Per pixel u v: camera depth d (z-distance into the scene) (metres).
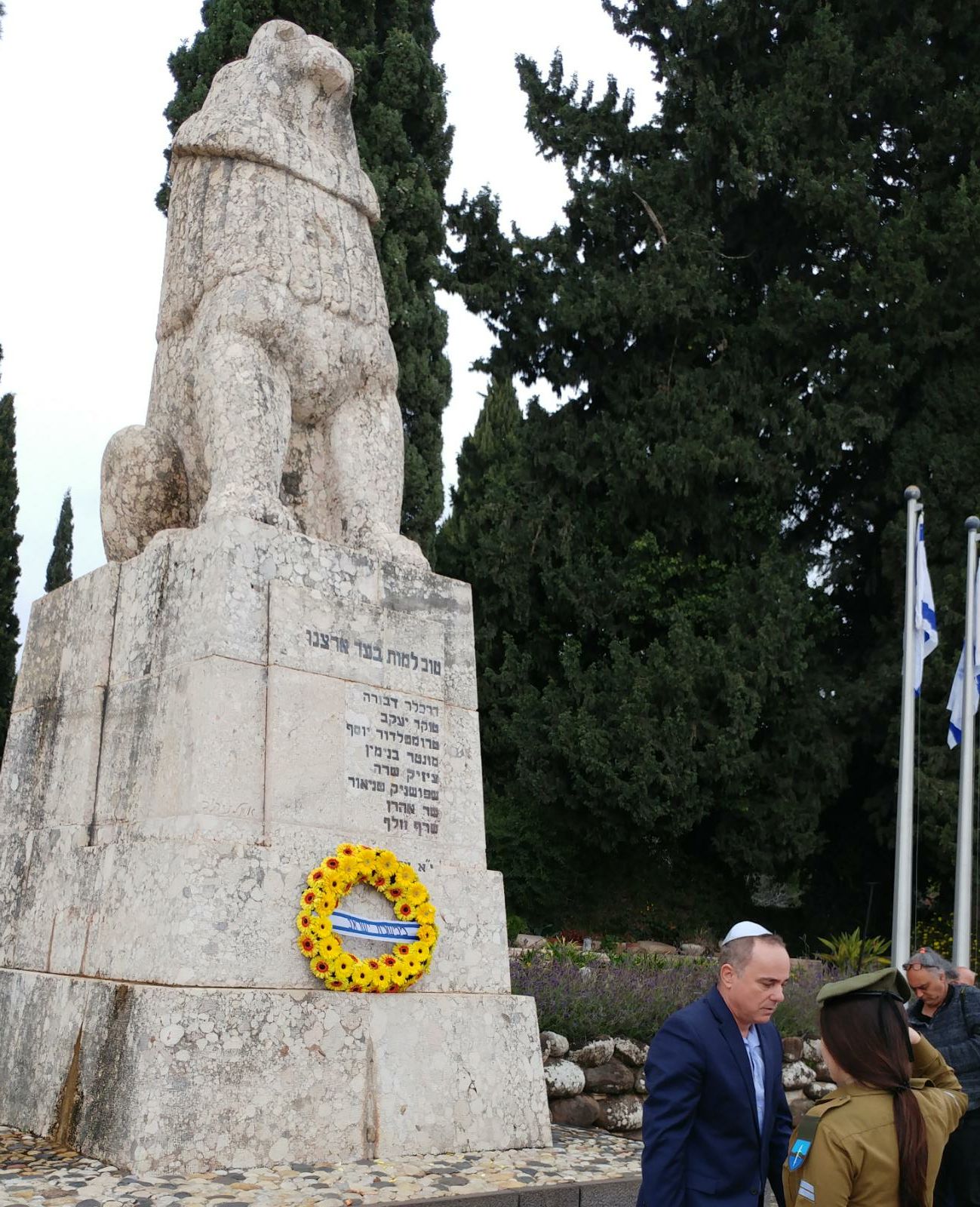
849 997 2.51
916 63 17.61
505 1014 5.03
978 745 15.81
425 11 16.47
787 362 17.81
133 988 4.31
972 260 16.47
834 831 17.92
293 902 4.66
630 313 17.34
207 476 5.52
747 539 17.52
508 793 17.56
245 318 5.47
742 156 17.75
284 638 4.96
